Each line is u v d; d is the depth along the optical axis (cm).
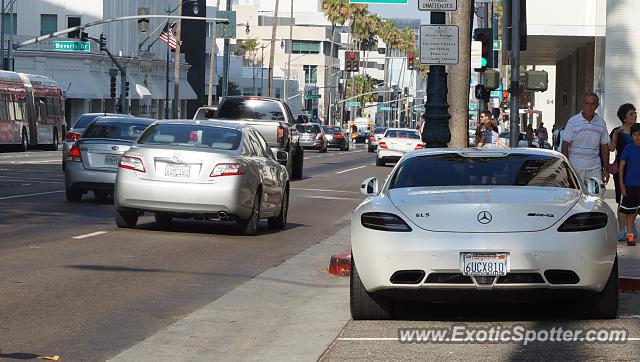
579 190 1870
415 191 1848
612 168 3081
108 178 4166
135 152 3155
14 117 10081
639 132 2989
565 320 1833
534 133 10175
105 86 14625
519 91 3534
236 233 3306
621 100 5678
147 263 2530
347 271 2436
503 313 1919
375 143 13400
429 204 1748
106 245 2847
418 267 1706
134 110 15712
